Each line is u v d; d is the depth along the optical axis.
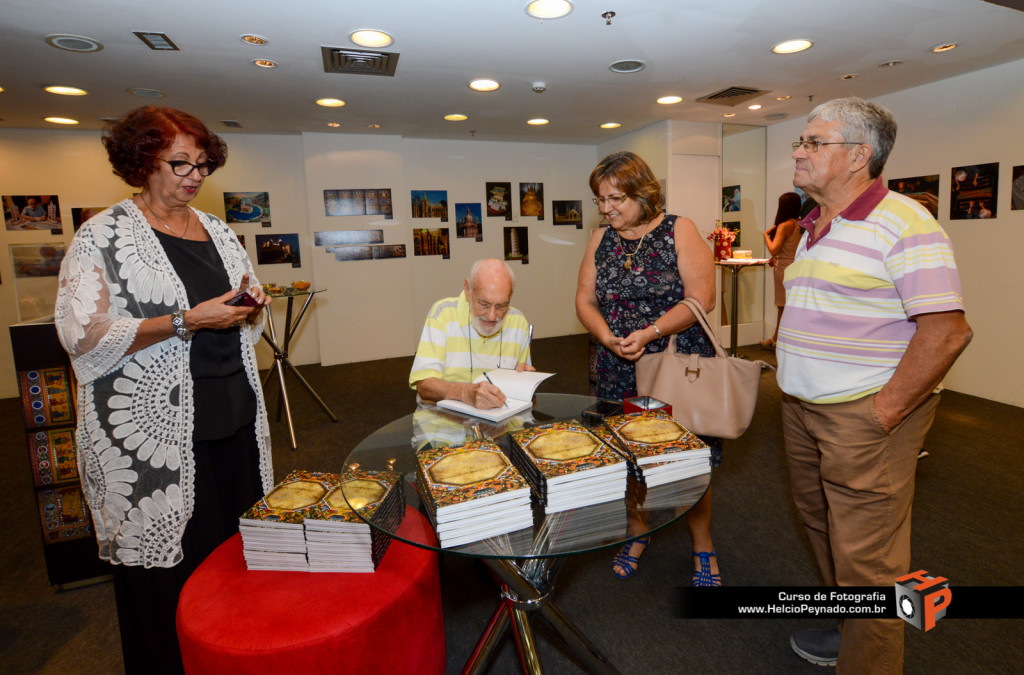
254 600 1.33
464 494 1.12
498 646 1.72
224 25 2.93
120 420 1.38
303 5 2.71
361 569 1.42
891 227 1.27
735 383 1.74
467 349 2.02
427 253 6.94
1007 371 4.28
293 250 6.37
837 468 1.39
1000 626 1.90
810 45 3.54
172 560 1.45
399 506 1.33
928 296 1.19
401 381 5.60
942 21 3.18
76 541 2.29
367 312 6.57
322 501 1.48
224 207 6.05
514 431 1.51
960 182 4.46
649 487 1.31
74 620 2.12
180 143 1.39
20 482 3.42
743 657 1.82
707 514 2.04
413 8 2.79
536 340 7.53
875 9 2.98
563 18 2.97
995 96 4.16
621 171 1.83
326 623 1.25
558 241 7.62
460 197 7.02
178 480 1.45
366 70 3.77
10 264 5.30
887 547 1.38
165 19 2.82
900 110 4.87
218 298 1.40
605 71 3.97
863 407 1.32
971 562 2.26
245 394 1.63
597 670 1.62
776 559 2.36
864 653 1.42
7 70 3.53
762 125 6.31
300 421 4.41
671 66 3.90
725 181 6.27
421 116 5.34
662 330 1.82
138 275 1.40
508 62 3.71
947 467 3.16
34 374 2.16
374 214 6.44
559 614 1.59
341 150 6.22
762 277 6.64
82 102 4.36
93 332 1.30
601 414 1.80
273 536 1.41
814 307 1.39
